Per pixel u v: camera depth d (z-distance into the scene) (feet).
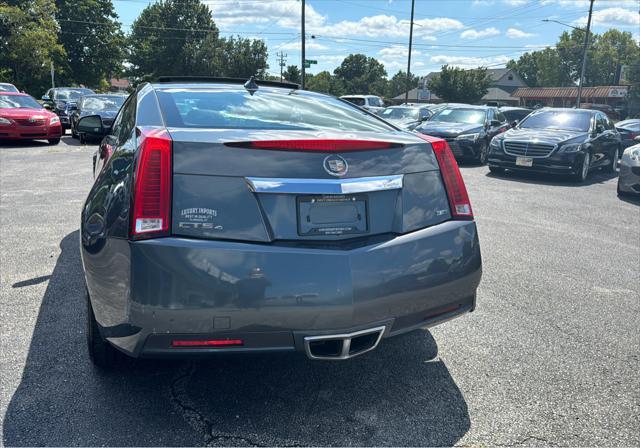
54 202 23.67
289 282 7.45
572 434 8.20
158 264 7.16
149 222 7.27
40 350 10.26
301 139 7.89
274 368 10.02
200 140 7.68
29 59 122.21
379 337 8.27
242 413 8.55
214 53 245.24
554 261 17.37
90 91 77.56
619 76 243.19
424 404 8.95
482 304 13.48
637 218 24.79
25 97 50.90
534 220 23.79
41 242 17.39
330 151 8.09
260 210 7.61
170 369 9.80
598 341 11.45
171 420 8.28
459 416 8.63
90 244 8.23
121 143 9.52
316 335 7.70
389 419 8.51
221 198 7.48
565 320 12.54
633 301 13.87
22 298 12.77
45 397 8.72
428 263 8.46
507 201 28.48
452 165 9.43
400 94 382.83
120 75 211.82
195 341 7.41
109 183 8.39
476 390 9.41
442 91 242.37
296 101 11.03
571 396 9.27
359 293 7.75
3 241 17.43
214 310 7.27
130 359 9.43
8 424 7.98
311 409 8.73
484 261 17.21
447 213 9.12
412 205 8.68
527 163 36.58
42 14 134.41
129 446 7.63
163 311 7.20
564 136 36.70
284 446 7.79
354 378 9.76
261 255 7.41
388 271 8.03
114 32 199.41
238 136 7.99
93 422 8.14
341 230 8.03
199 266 7.22
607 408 8.92
